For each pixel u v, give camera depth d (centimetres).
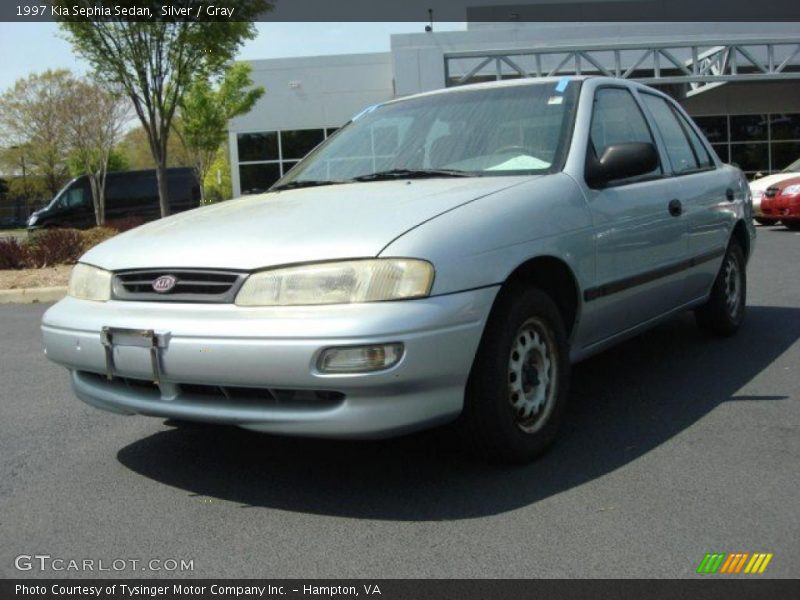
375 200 358
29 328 819
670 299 488
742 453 364
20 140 3716
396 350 293
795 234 1358
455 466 360
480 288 318
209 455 391
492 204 345
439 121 453
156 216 2395
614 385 488
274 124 2530
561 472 350
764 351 553
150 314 322
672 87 2525
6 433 445
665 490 327
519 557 276
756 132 2530
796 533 286
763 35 2386
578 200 386
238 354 301
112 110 2855
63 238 1325
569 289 384
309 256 307
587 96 438
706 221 521
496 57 1959
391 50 2327
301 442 402
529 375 360
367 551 285
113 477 368
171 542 299
